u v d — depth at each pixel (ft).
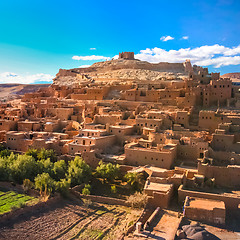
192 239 145.38
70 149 245.04
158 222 161.17
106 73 497.87
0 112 347.56
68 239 147.64
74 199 191.52
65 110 322.34
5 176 199.52
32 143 253.03
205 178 198.90
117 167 213.05
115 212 176.76
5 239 140.36
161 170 207.72
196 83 318.45
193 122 273.13
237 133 239.30
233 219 165.48
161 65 499.92
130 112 299.58
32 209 168.14
